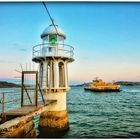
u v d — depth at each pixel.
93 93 97.88
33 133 10.37
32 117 10.41
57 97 15.94
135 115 28.61
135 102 53.41
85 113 31.12
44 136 15.22
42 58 16.45
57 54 16.09
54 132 15.44
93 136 15.20
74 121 22.73
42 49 16.47
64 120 16.05
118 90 100.88
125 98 68.69
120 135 15.80
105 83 103.12
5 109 26.73
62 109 16.08
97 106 43.19
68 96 80.44
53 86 16.28
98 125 20.14
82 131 17.14
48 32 16.27
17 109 9.91
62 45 16.58
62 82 18.16
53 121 15.56
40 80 17.03
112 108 39.03
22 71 10.85
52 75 16.42
